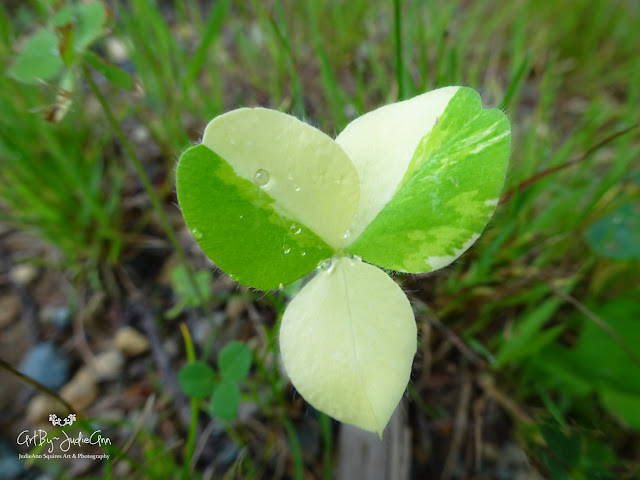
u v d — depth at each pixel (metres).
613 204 0.10
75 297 0.12
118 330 0.11
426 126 0.05
